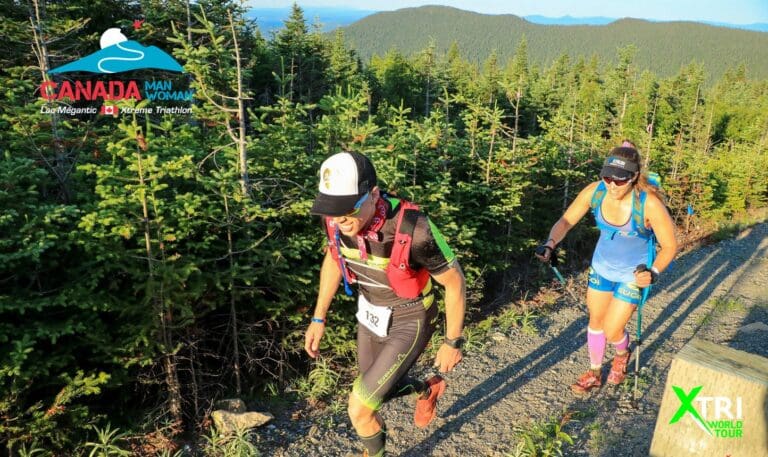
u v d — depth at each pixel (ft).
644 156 53.01
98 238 11.43
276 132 16.06
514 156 24.70
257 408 13.82
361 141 17.24
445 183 19.71
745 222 47.39
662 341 17.85
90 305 10.75
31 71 22.06
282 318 15.21
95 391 10.76
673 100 165.68
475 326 20.01
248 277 13.28
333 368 15.93
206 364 14.55
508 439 11.87
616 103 162.81
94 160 14.60
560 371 15.53
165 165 11.75
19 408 10.21
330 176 6.89
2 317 11.02
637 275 11.94
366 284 8.40
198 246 12.74
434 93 136.98
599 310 13.50
